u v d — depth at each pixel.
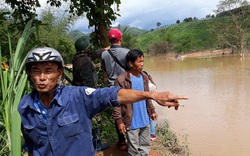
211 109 11.75
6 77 2.63
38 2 5.67
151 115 3.94
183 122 10.12
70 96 1.79
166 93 1.71
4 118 2.44
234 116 10.48
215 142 8.04
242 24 54.03
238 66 29.16
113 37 4.16
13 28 5.25
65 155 1.79
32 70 1.76
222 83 18.45
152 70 33.84
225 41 53.34
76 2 5.47
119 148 4.48
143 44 104.19
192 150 7.52
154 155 4.84
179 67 34.88
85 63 3.77
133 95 1.75
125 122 3.62
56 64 1.78
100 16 5.44
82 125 1.81
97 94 1.78
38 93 1.82
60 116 1.77
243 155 7.06
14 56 2.86
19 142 1.82
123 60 4.10
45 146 1.80
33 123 1.80
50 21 15.30
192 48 71.38
